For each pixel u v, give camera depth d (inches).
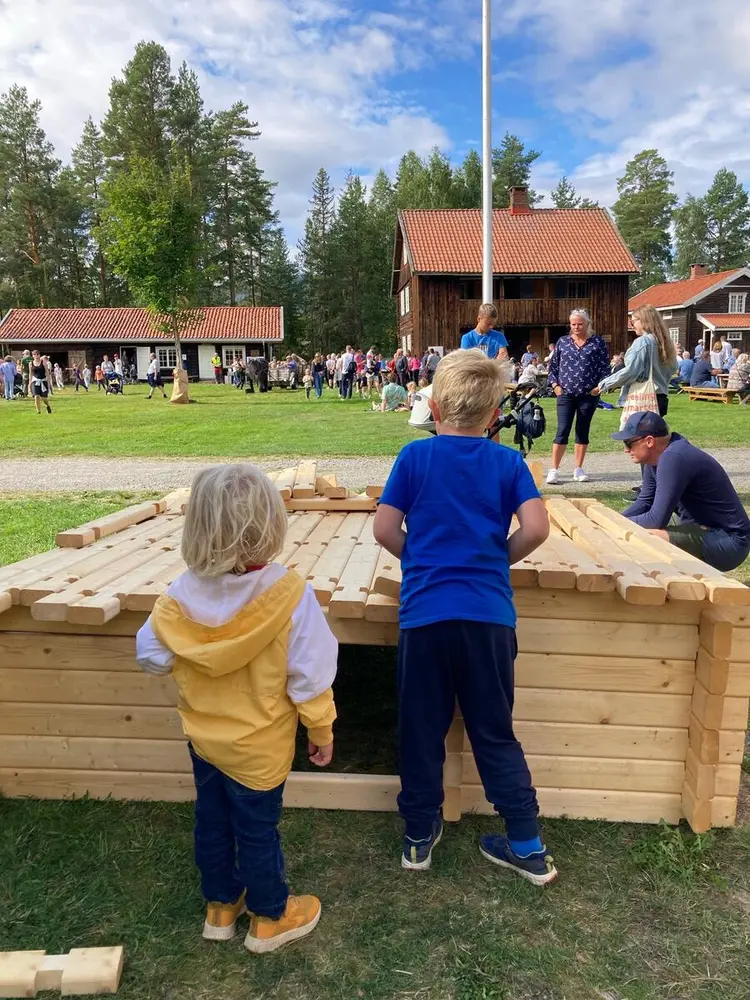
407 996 75.3
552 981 76.7
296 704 77.5
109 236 1011.9
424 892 89.5
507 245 1481.3
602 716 101.6
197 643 74.7
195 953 81.0
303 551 127.9
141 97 2073.1
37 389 811.4
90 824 101.7
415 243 1470.2
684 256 3395.7
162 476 373.7
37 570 112.7
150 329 1807.3
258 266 2603.3
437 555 87.0
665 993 75.2
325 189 2610.7
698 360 968.9
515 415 320.5
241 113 2399.1
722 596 92.3
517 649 96.2
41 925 84.0
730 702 96.3
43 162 2333.9
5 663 104.5
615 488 306.8
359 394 1130.0
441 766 92.0
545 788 103.7
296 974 78.1
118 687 104.0
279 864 81.0
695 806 98.8
